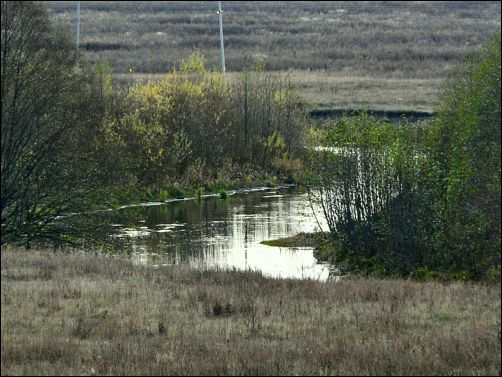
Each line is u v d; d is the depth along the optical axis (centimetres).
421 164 5462
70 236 5906
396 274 5228
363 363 2716
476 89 5019
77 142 5834
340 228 5912
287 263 5700
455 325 3438
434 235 5247
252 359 2775
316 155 6241
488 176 4797
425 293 4178
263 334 3272
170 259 5781
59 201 5797
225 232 6812
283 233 6744
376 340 3098
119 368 2667
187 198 8388
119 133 8150
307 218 7331
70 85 5819
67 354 2869
